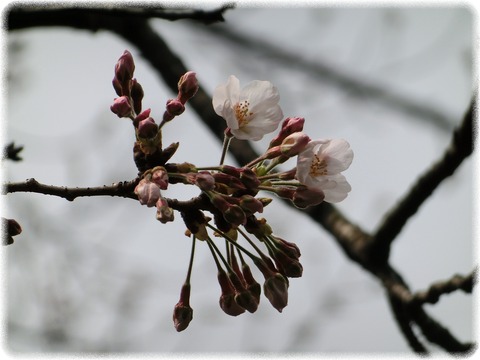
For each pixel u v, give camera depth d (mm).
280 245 789
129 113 788
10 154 829
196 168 779
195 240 799
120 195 781
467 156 914
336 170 797
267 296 788
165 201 761
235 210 770
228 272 792
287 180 798
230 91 800
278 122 799
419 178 939
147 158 778
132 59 798
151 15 865
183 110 783
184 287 801
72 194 781
